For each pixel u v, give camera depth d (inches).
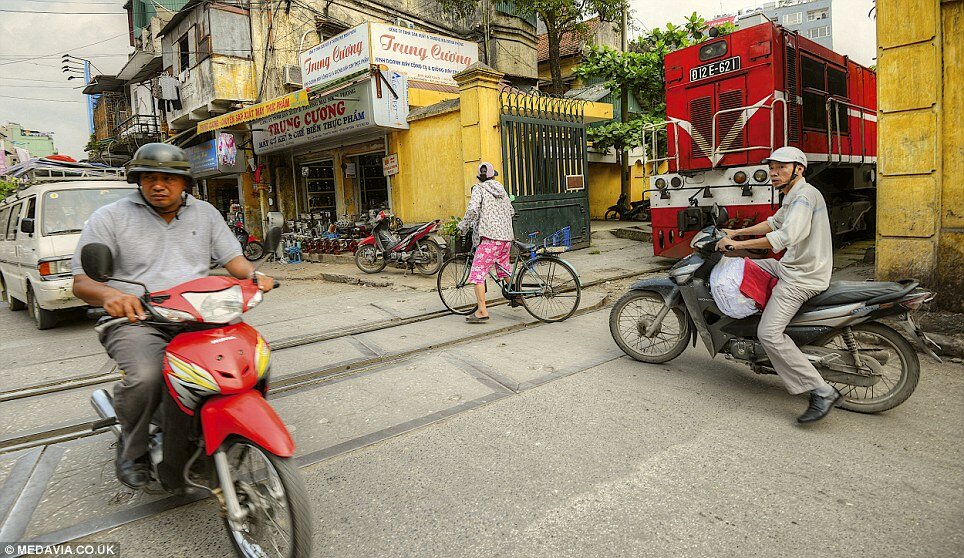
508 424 140.6
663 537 94.3
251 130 554.9
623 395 156.4
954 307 193.5
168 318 86.9
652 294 177.5
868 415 139.5
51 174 327.0
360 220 485.4
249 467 93.0
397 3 645.3
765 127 297.4
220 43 547.8
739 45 304.8
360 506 107.3
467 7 617.9
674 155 337.7
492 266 241.8
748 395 154.4
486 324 236.1
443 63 487.2
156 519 105.7
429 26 678.5
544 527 98.3
